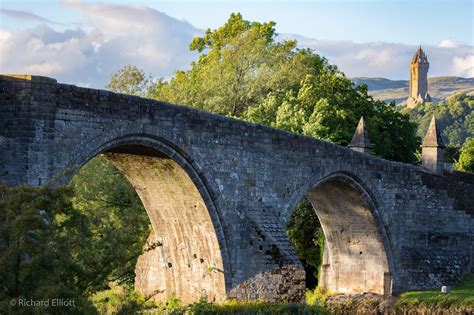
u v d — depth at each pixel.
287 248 54.47
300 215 72.56
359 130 65.56
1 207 32.94
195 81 86.75
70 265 33.38
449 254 68.12
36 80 44.25
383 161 65.06
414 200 67.00
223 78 83.56
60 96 45.28
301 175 58.12
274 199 56.22
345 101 79.56
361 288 67.69
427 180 67.69
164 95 80.88
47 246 32.62
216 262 54.31
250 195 54.81
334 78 80.50
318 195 66.25
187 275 56.72
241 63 85.12
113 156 54.50
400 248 66.44
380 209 65.12
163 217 57.09
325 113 75.38
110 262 34.97
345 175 62.28
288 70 84.38
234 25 97.94
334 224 68.06
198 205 53.66
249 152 54.81
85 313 32.91
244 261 53.97
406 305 63.06
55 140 45.03
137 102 48.88
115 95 47.81
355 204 65.12
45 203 33.66
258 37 88.56
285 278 53.84
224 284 53.94
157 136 49.88
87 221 34.62
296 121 74.50
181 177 52.88
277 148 56.50
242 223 54.16
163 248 58.22
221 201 53.31
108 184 64.81
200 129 52.09
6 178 43.91
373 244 66.56
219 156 53.19
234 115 83.50
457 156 106.88
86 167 65.44
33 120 44.12
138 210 64.19
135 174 55.81
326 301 67.19
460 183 69.50
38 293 31.89
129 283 61.94
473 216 69.69
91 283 34.59
